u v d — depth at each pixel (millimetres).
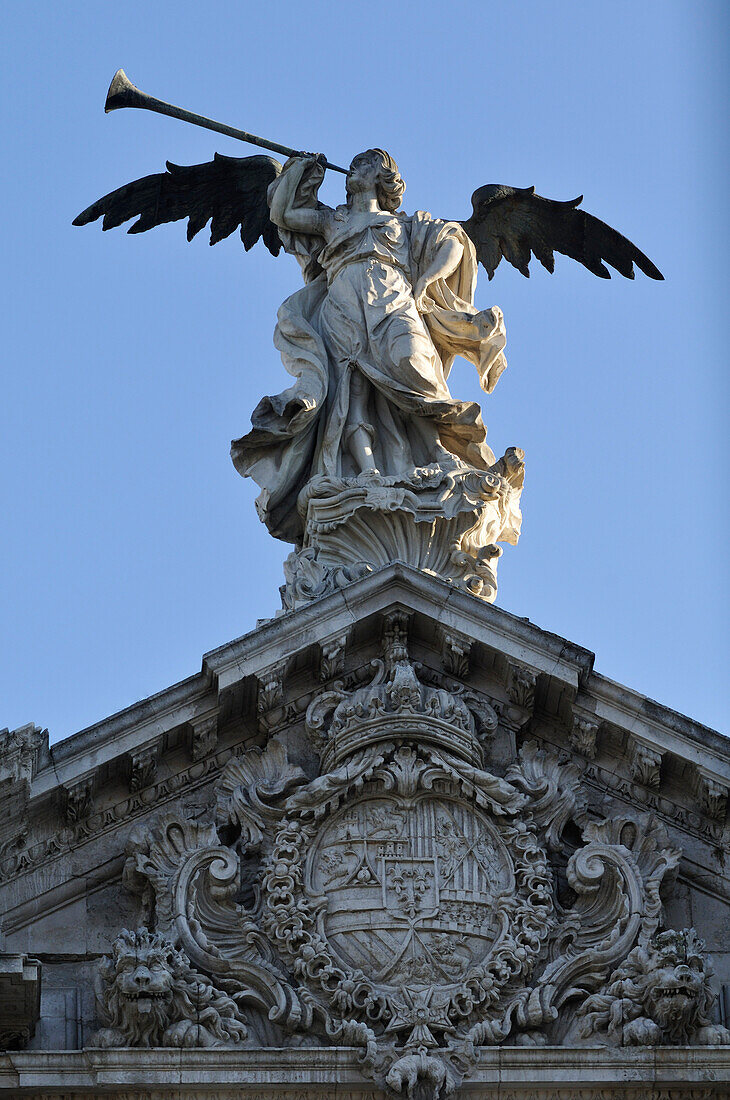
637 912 32781
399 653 33906
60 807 32875
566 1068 31641
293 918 32281
